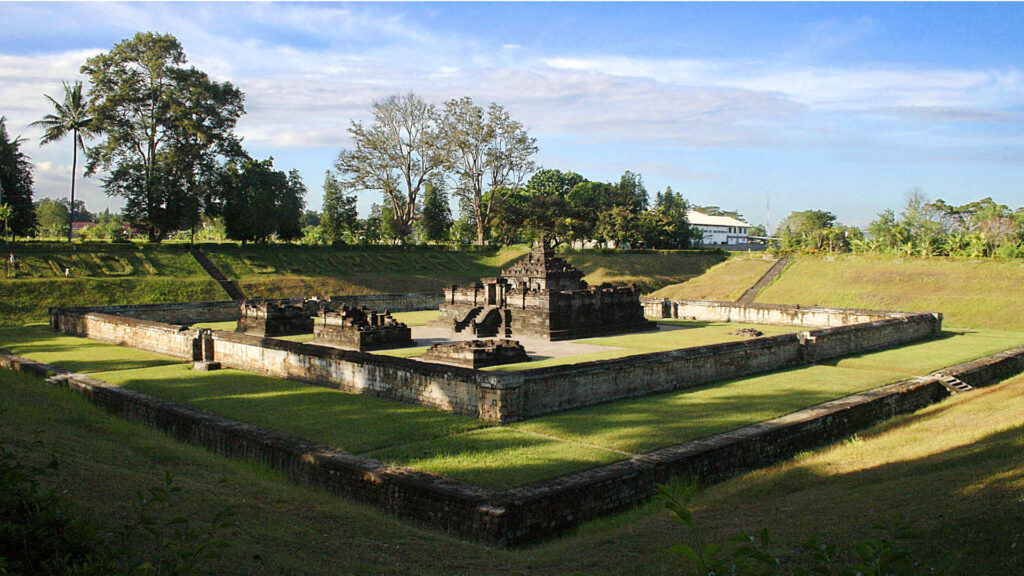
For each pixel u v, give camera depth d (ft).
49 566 25.98
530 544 44.52
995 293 184.24
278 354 96.94
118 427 65.21
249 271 230.68
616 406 79.97
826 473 54.95
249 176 254.88
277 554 34.65
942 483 43.93
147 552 31.40
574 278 169.99
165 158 223.30
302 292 222.07
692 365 93.91
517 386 71.92
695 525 42.93
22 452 45.68
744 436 64.69
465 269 278.05
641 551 38.65
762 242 552.82
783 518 42.11
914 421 77.20
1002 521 34.47
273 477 56.18
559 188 482.69
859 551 21.84
